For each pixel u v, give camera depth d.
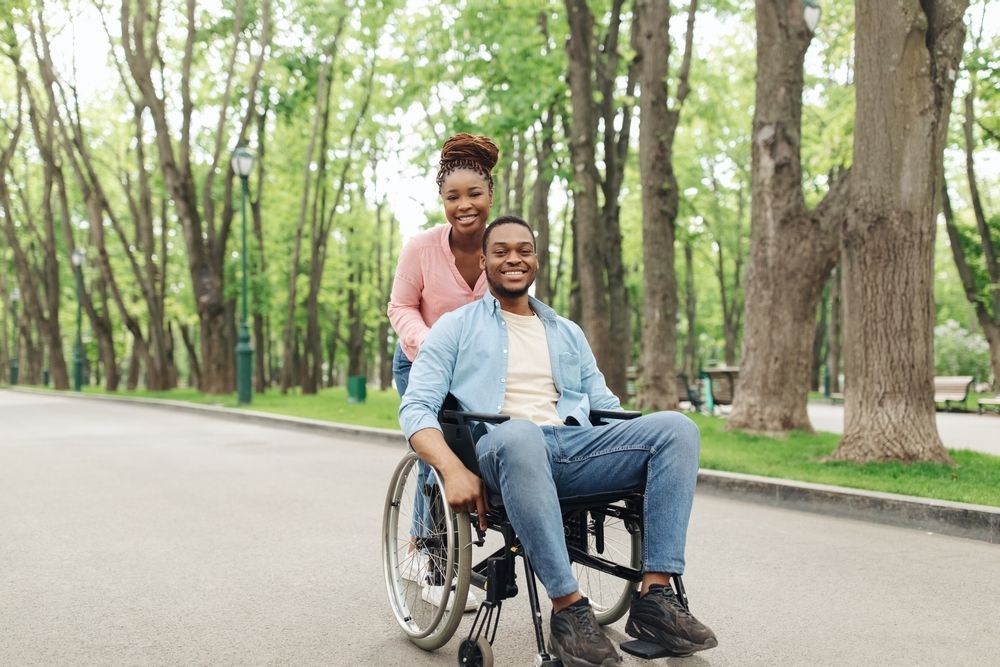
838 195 10.04
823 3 15.96
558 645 2.63
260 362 29.12
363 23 21.20
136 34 20.44
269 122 27.00
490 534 5.15
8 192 31.92
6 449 9.96
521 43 15.18
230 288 25.47
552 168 15.04
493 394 3.09
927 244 7.33
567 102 15.65
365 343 47.19
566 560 2.65
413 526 3.43
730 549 4.84
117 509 6.03
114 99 29.41
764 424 10.07
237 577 4.19
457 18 16.02
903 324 7.32
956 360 31.20
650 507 2.81
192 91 24.64
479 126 15.38
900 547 4.92
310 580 4.14
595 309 14.80
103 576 4.21
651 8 13.23
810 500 6.09
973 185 20.83
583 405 3.20
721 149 28.55
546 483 2.69
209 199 22.31
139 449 9.99
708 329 47.16
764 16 10.01
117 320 41.06
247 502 6.32
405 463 3.38
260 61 21.09
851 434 7.56
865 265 7.43
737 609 3.65
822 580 4.14
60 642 3.22
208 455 9.38
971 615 3.56
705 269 37.81
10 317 49.66
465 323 3.19
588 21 14.28
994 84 14.74
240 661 3.02
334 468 8.27
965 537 5.21
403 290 3.76
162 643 3.21
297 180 27.81
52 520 5.63
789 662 2.99
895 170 7.30
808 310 10.09
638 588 3.16
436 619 3.02
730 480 6.67
